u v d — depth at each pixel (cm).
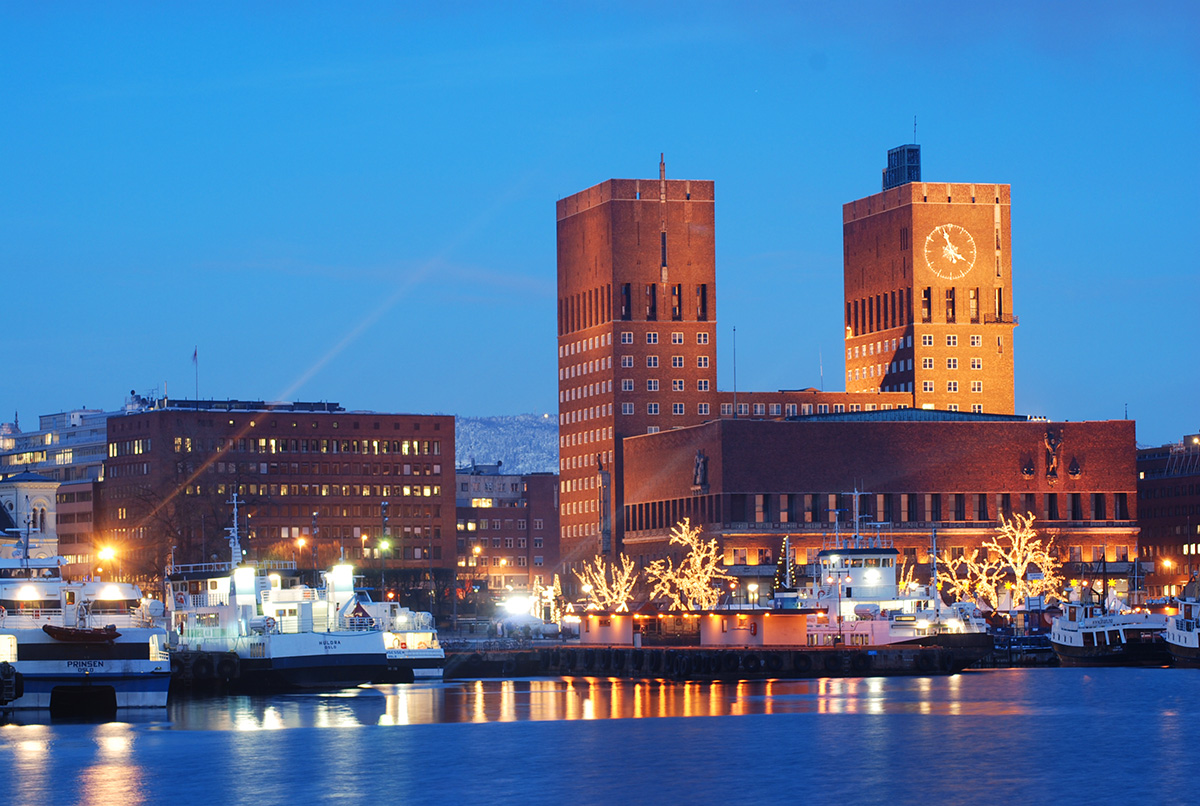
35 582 17262
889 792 13525
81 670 17250
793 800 13225
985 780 14038
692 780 14050
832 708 19362
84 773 14288
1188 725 17488
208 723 17625
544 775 14275
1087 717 18250
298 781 13962
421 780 14038
